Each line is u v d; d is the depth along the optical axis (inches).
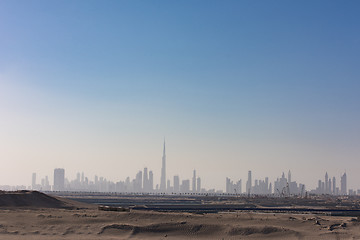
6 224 3978.8
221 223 4335.6
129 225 4136.3
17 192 6491.1
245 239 3919.8
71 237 3705.7
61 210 5216.5
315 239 3892.7
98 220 4338.1
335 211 7701.8
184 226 4202.8
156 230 4111.7
